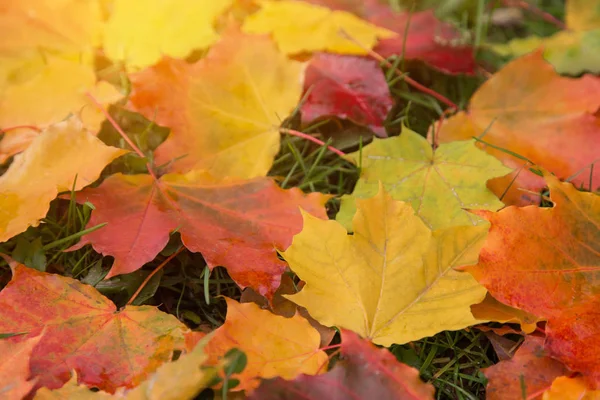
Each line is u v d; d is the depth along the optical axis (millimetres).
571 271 741
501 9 1083
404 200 810
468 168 812
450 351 776
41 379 714
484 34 1027
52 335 732
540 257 740
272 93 855
